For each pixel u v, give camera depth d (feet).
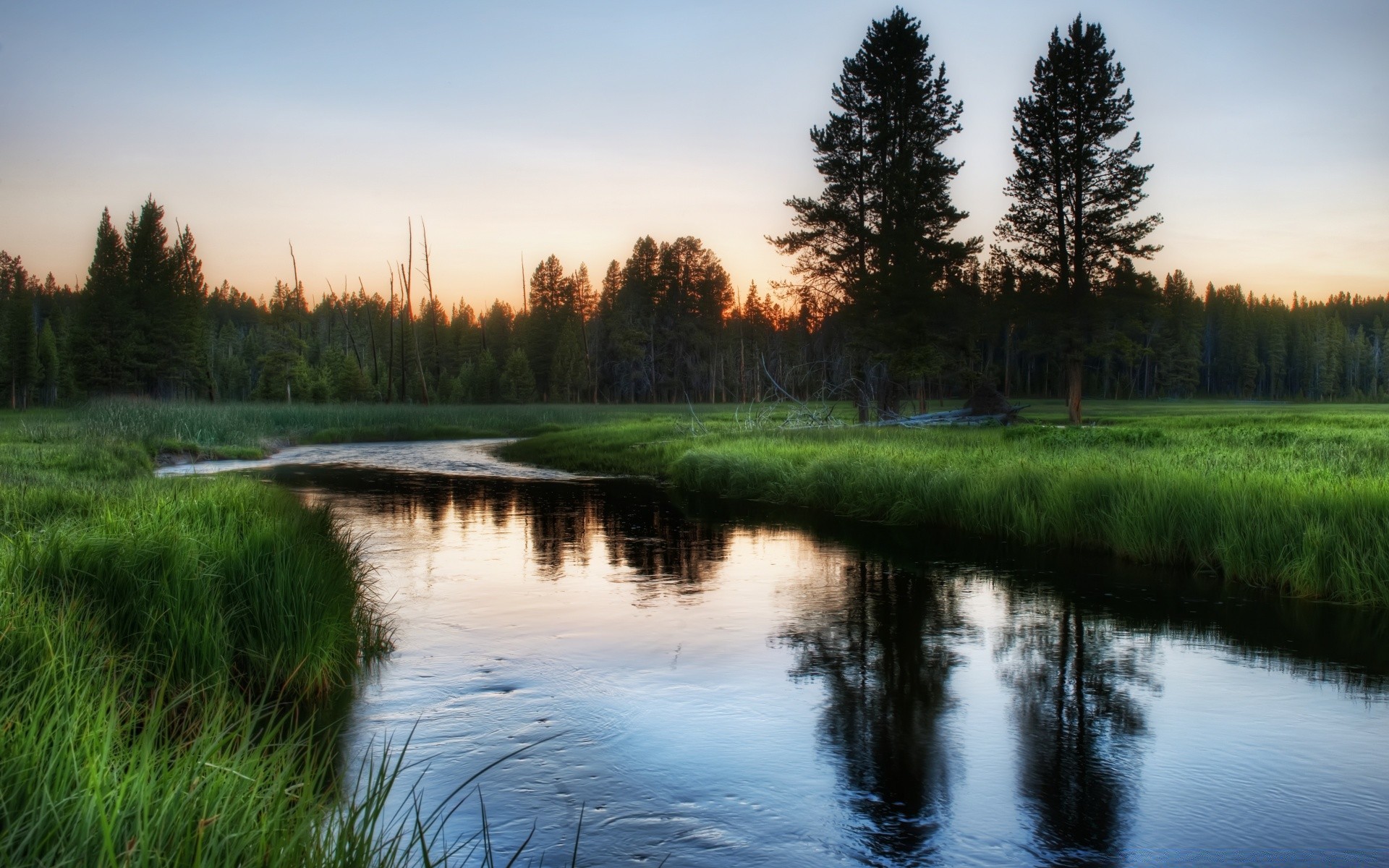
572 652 25.31
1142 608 30.22
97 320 227.81
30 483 40.27
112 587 20.98
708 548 43.01
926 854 14.05
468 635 27.09
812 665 24.25
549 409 202.49
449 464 95.45
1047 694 21.88
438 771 16.89
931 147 125.08
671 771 17.16
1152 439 68.33
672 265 338.34
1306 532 32.27
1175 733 19.27
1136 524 38.42
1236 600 31.27
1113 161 137.59
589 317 373.81
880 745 18.61
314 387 256.93
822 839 14.51
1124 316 138.72
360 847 9.95
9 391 246.47
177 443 96.89
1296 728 19.54
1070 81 136.67
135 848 8.27
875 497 52.60
